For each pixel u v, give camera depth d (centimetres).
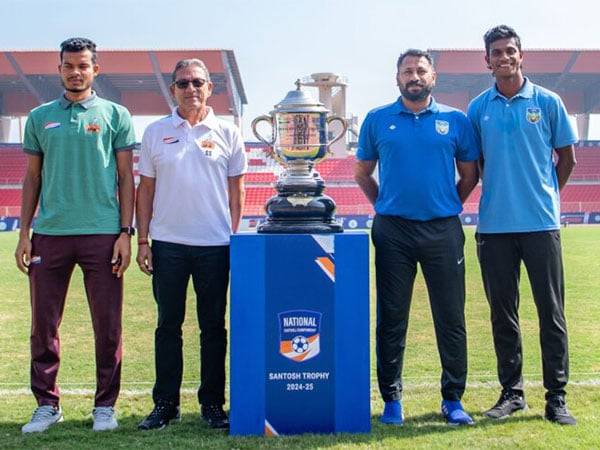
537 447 358
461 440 371
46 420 403
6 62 3888
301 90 419
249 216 3347
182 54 3797
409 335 718
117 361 411
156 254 405
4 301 974
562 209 3588
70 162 398
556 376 406
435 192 404
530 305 896
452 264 407
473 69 4119
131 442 374
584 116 4856
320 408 391
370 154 431
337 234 388
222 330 413
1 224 3158
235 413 388
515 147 406
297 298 388
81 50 396
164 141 402
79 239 402
